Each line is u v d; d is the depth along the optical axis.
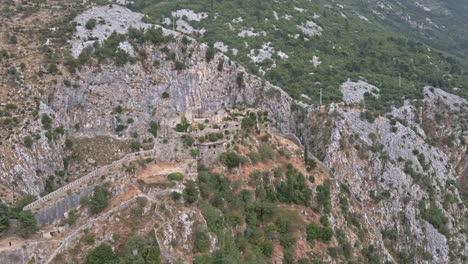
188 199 97.00
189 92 134.62
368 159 146.25
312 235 112.94
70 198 96.88
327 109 154.00
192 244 90.94
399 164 148.62
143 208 92.94
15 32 130.50
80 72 122.69
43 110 112.81
